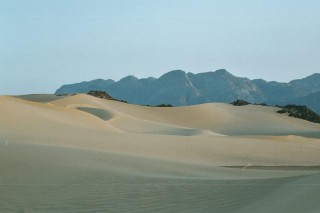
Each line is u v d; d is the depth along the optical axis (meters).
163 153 36.81
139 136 43.84
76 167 19.86
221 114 111.88
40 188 15.87
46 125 43.19
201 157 37.44
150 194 15.34
